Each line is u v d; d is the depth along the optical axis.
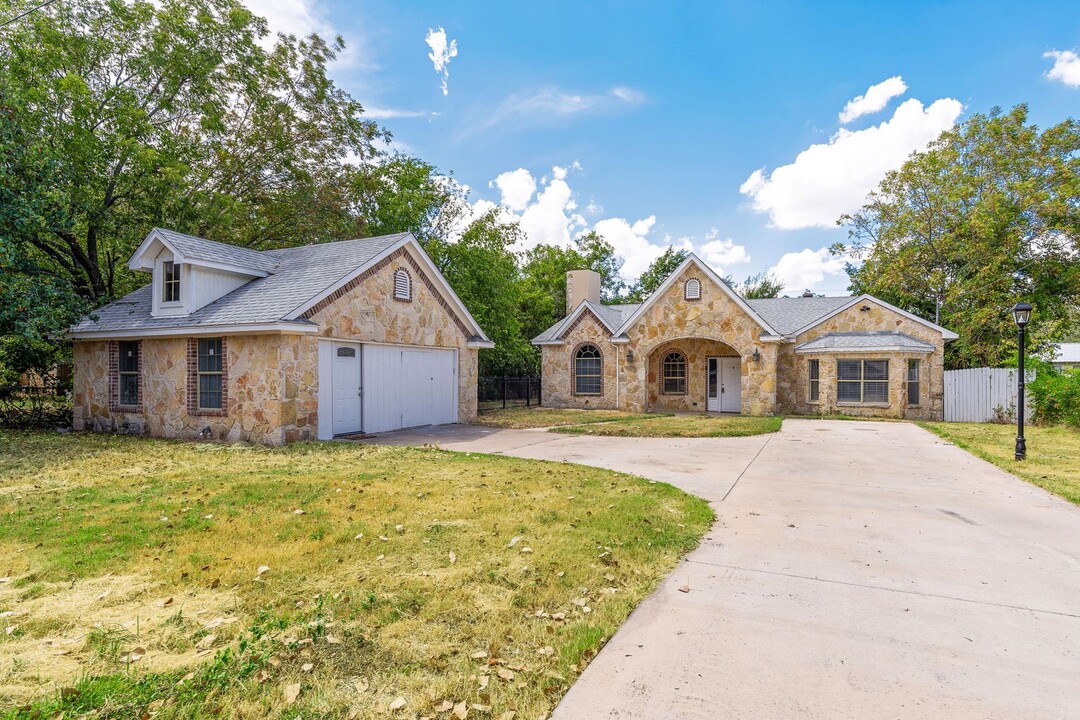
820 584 4.17
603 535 5.18
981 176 22.62
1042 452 10.61
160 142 16.70
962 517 6.01
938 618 3.60
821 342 19.03
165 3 17.25
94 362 13.74
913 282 24.56
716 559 4.71
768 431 13.91
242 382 11.36
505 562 4.50
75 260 17.20
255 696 2.70
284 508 6.05
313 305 11.34
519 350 24.44
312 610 3.61
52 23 15.38
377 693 2.76
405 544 4.91
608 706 2.66
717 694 2.75
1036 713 2.60
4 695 2.65
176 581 4.08
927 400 18.08
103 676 2.80
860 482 7.87
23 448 10.84
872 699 2.71
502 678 2.90
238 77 18.88
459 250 21.72
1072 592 4.02
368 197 23.16
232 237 20.42
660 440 12.55
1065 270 20.88
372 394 13.34
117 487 7.19
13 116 11.95
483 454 10.09
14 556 4.57
